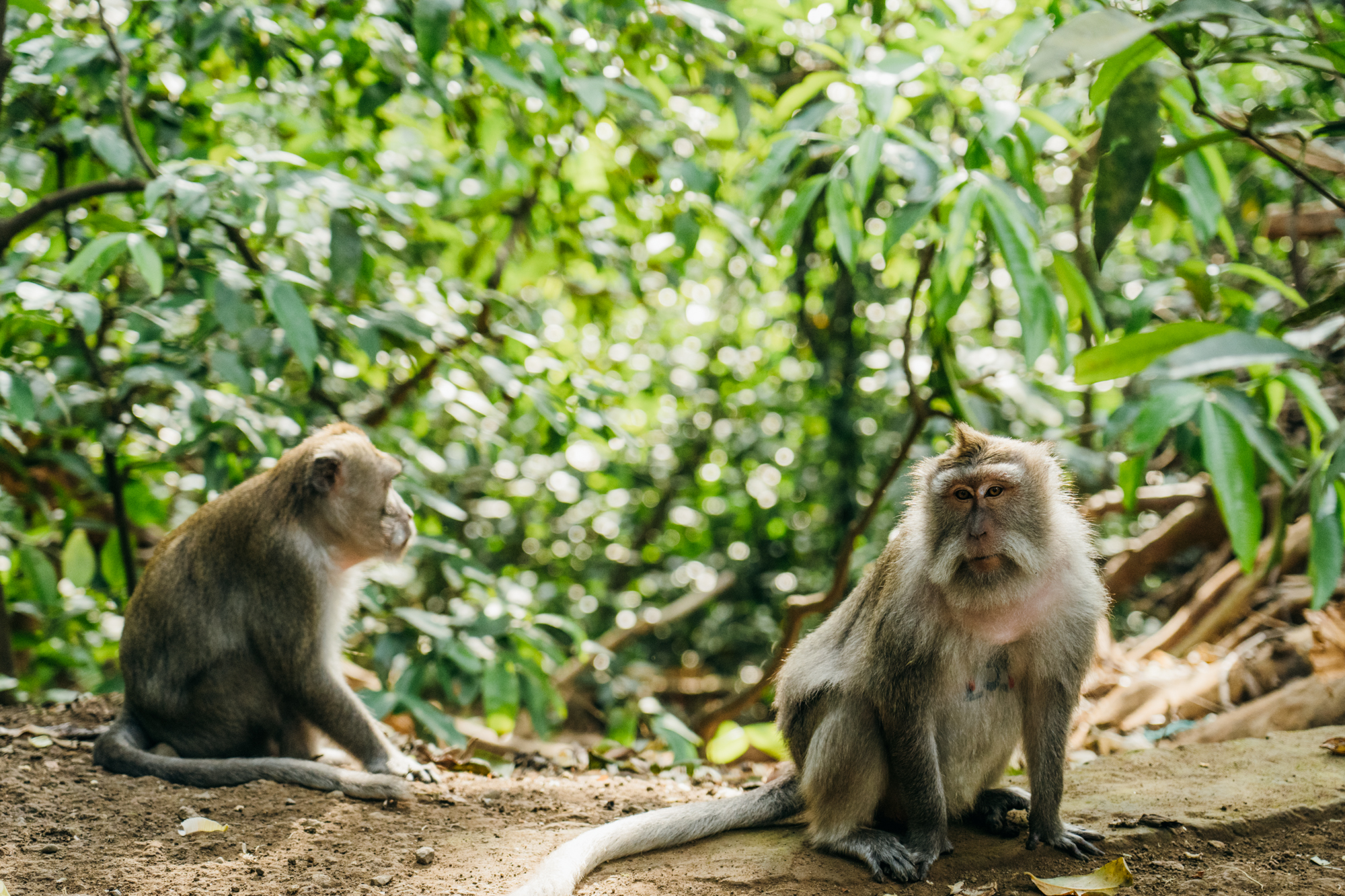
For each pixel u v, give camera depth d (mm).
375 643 6070
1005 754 3521
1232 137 2975
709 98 6348
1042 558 3174
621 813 3992
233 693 4422
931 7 5828
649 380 10164
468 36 5688
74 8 5887
